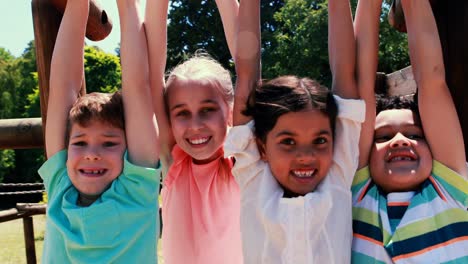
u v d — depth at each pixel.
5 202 16.66
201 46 15.62
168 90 1.84
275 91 1.53
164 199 1.93
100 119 1.59
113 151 1.58
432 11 1.68
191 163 1.90
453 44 1.70
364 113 1.56
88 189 1.56
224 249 1.87
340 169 1.54
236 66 1.68
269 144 1.52
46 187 1.65
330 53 1.68
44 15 1.87
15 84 23.34
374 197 1.57
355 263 1.51
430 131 1.57
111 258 1.50
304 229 1.46
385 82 2.97
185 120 1.80
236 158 1.60
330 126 1.52
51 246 1.55
